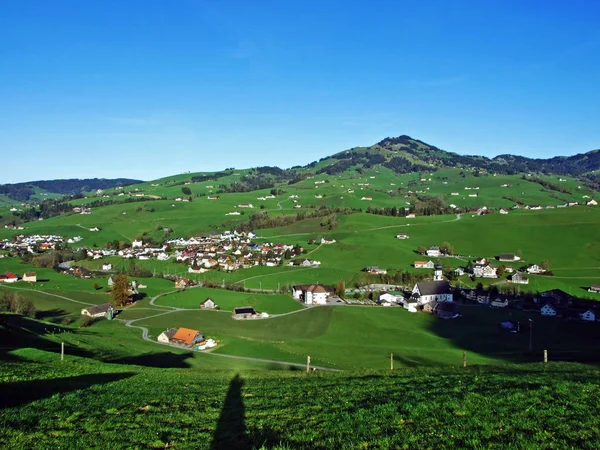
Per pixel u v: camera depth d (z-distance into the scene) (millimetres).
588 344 91250
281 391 32844
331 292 149375
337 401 28656
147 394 31578
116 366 44844
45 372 37719
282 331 106312
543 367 43406
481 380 33031
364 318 114062
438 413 24953
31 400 28922
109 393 31344
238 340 92188
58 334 74562
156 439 22344
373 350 84875
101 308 118500
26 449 20875
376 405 26625
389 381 35156
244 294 146625
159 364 63062
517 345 90625
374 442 20984
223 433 23266
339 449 20469
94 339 75750
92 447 21375
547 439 20750
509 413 24406
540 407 25172
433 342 94188
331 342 93188
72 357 48844
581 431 21531
